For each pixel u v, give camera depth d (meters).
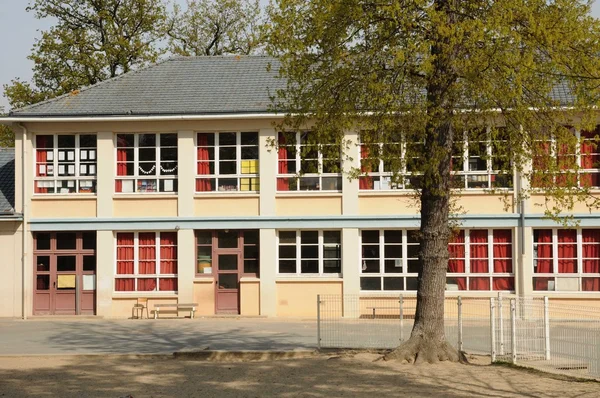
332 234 33.97
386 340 24.48
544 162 19.03
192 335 27.73
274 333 28.02
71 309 34.69
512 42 17.62
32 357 22.52
